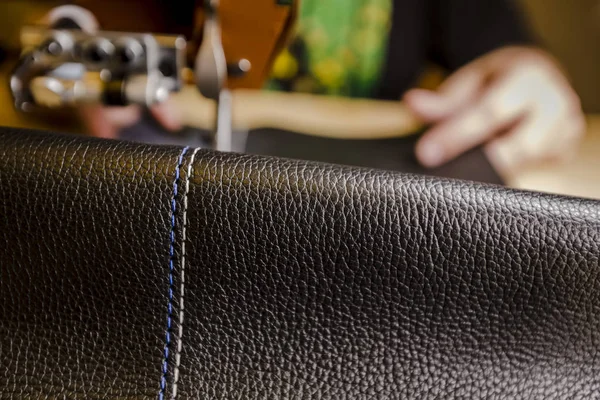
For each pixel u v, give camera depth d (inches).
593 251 7.8
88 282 8.0
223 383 7.9
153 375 7.9
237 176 7.9
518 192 8.0
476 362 7.9
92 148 8.0
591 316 7.8
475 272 7.8
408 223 7.8
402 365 7.9
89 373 8.0
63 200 7.9
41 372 8.0
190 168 7.9
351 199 7.9
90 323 8.0
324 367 7.9
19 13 26.3
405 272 7.9
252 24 15.0
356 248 7.9
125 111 27.8
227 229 7.9
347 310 7.9
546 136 31.3
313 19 35.0
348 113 32.7
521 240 7.8
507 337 7.9
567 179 29.7
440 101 32.4
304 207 7.9
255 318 8.0
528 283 7.8
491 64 33.8
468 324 7.9
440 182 8.0
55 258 8.0
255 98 33.1
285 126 30.6
